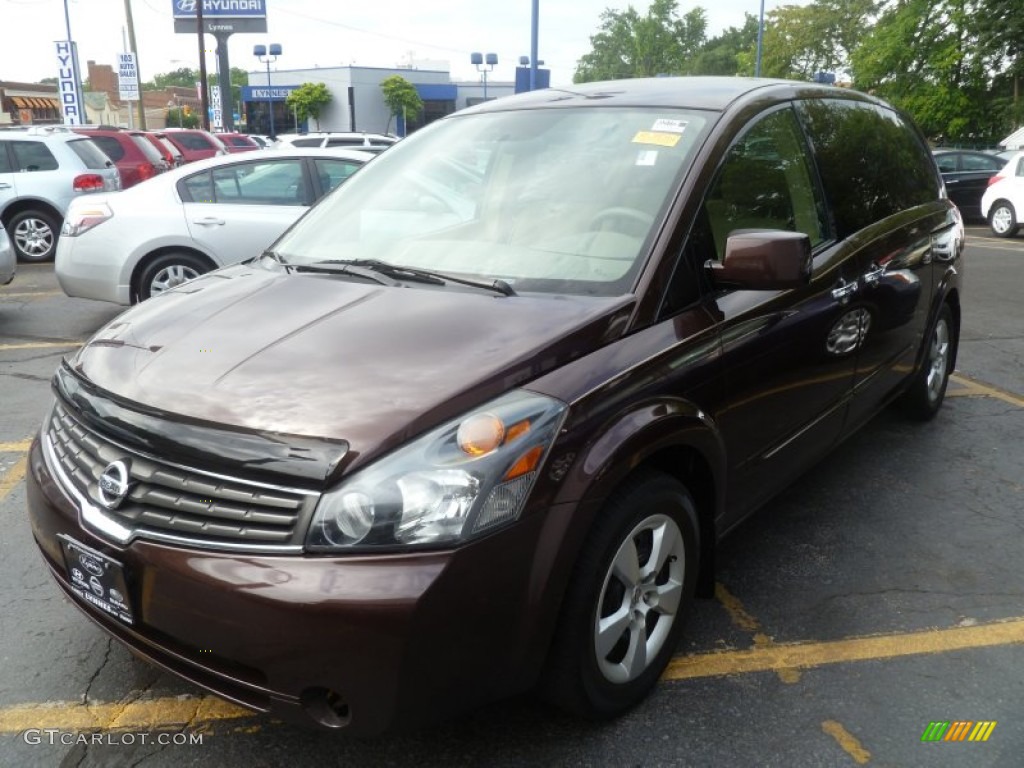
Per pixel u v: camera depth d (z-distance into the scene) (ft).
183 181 24.62
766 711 9.01
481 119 12.25
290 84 213.05
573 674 7.93
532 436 7.34
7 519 13.09
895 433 17.06
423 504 6.87
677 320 9.05
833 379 11.98
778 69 170.09
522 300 8.91
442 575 6.78
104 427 7.93
